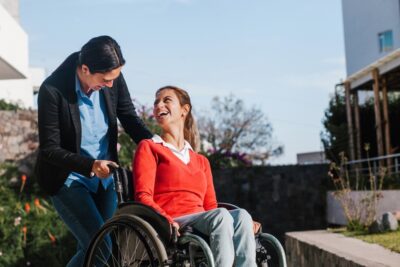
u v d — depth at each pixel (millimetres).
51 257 13039
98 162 4344
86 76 4461
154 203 4195
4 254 12734
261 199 20109
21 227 13109
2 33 15336
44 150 4496
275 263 8328
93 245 4316
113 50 4402
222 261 3920
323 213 19953
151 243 4102
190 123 4742
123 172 4352
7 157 14781
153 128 16828
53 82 4551
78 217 4676
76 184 4699
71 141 4609
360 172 18234
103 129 4801
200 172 4504
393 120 22391
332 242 9656
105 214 4820
